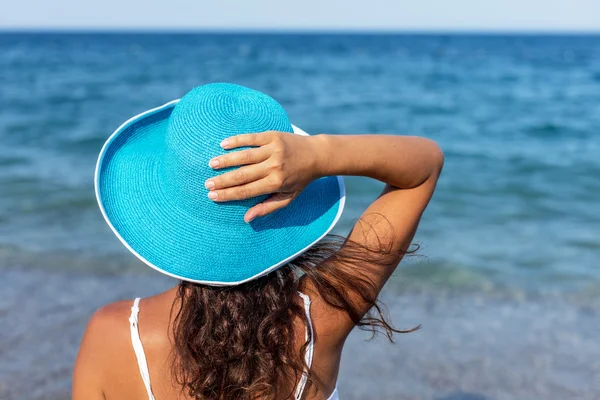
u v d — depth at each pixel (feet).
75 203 27.30
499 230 25.21
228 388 3.90
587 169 36.81
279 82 92.94
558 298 18.12
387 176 4.11
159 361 4.05
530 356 14.49
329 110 64.64
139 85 85.46
